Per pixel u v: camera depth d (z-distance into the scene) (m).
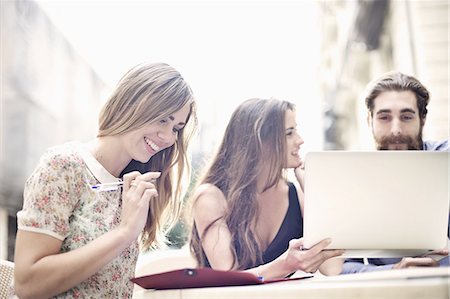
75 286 1.32
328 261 1.94
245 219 2.01
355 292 0.86
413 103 1.95
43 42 3.12
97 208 1.38
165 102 1.46
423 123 2.00
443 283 0.84
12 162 2.87
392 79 2.00
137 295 1.01
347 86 4.28
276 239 2.04
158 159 1.63
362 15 4.14
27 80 3.00
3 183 2.81
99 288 1.35
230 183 2.06
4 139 2.85
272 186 2.07
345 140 4.11
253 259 1.98
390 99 1.95
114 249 1.24
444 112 3.16
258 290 0.89
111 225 1.38
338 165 1.26
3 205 2.79
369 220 1.27
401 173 1.26
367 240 1.28
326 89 4.00
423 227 1.27
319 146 4.02
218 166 2.10
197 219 2.02
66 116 3.24
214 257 1.96
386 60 4.18
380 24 4.15
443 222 1.27
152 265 2.12
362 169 1.26
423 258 1.39
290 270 1.50
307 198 1.27
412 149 1.97
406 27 3.52
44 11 3.14
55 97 3.17
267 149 2.06
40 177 1.32
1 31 2.84
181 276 0.96
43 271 1.23
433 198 1.26
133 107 1.45
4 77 2.85
